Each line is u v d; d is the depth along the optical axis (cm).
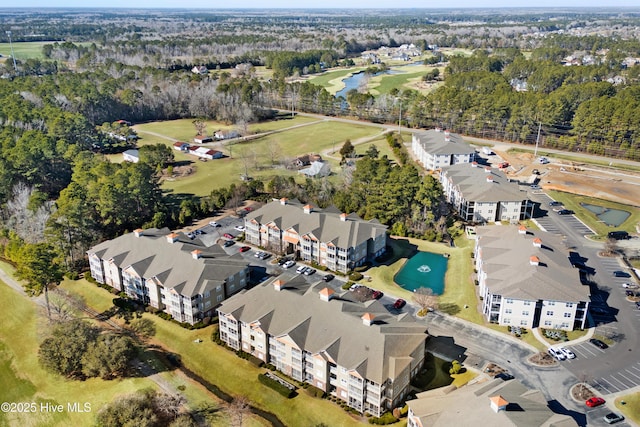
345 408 7806
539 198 16000
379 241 12269
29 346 9512
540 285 9456
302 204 13538
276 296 9125
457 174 15600
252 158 19012
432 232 13238
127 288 10869
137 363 8894
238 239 13200
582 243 12950
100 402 8069
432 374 8369
